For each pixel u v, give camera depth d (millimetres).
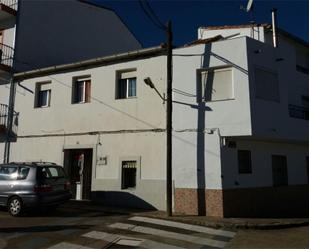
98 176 15156
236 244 8875
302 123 14945
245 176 13477
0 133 18297
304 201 16391
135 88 15164
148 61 14703
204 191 12797
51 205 11812
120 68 15359
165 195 13500
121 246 8297
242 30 16266
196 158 13094
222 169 12703
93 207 13867
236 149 13336
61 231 9500
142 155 14273
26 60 18984
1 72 18422
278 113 13773
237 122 12727
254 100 12891
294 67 16031
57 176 12320
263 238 9648
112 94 15398
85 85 16500
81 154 16250
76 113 16250
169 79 12570
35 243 8328
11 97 18312
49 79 17328
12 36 18859
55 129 16734
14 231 9469
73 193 16109
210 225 11086
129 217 11852
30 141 17375
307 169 17156
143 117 14508
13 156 17734
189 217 12008
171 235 9531
